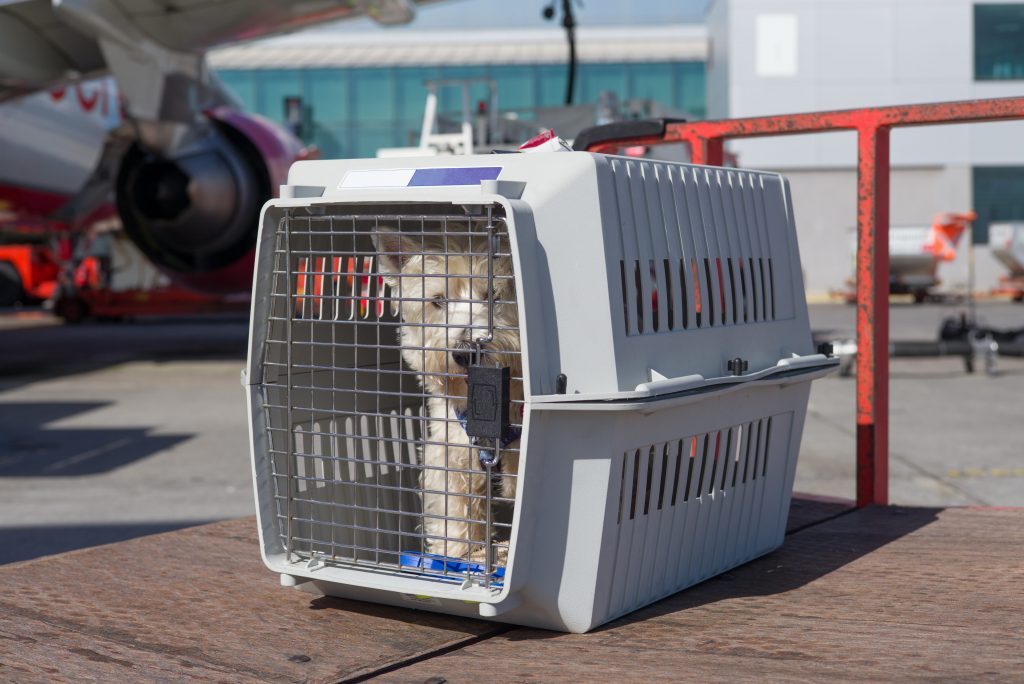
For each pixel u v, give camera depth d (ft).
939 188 96.94
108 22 33.63
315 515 6.62
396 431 7.59
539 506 5.68
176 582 6.89
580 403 5.29
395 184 5.97
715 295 6.52
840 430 26.23
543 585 5.71
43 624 6.00
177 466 22.91
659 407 5.49
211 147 43.11
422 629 5.92
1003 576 6.69
